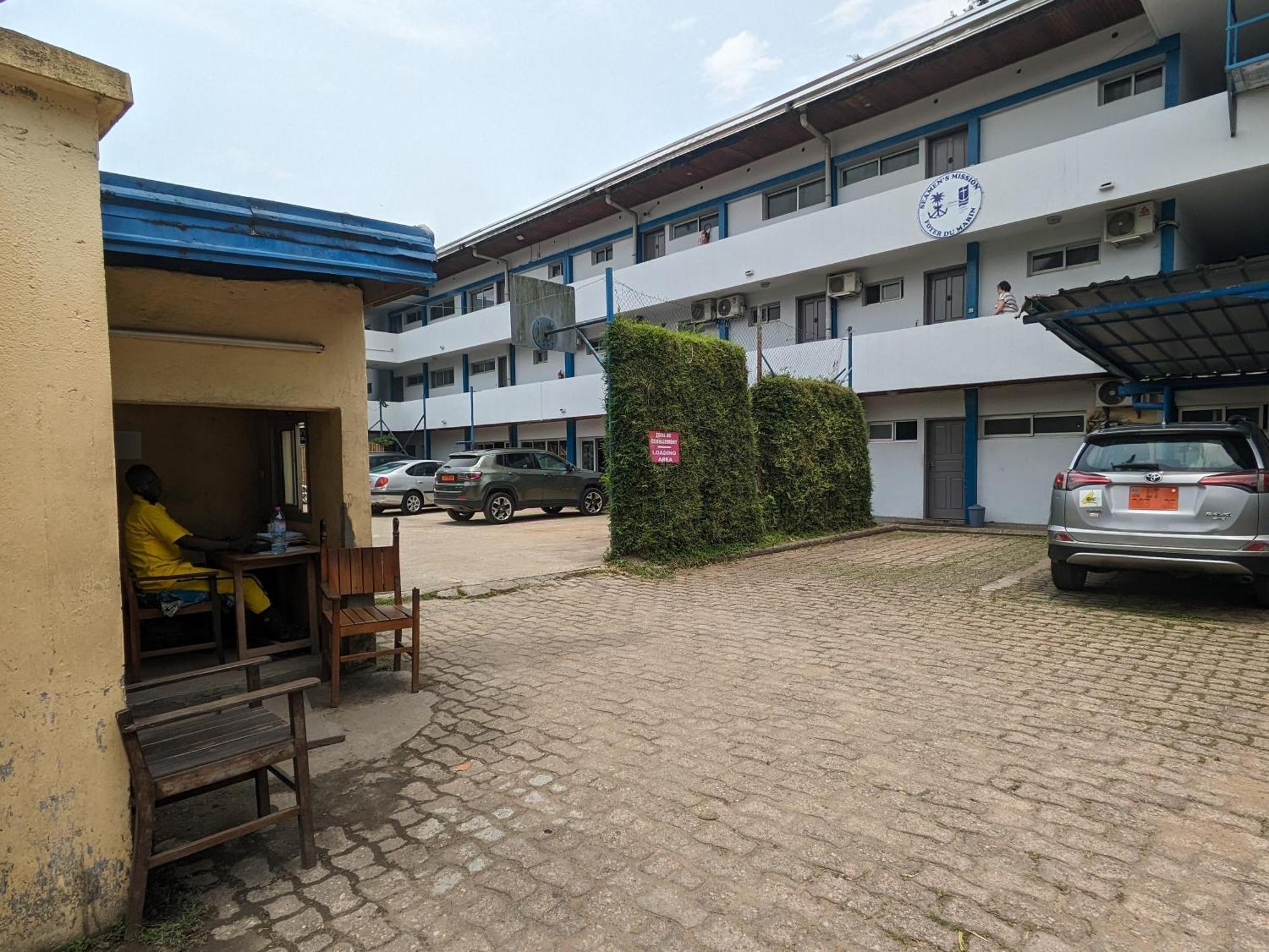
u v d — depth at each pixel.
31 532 2.25
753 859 2.72
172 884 2.68
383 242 4.13
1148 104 13.31
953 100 15.66
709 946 2.24
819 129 17.47
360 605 5.34
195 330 4.40
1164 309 8.34
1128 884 2.53
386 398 35.38
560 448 26.06
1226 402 12.63
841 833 2.89
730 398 11.12
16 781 2.23
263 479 6.09
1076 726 3.97
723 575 9.26
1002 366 13.95
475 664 5.34
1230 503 6.11
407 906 2.51
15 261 2.24
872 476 16.55
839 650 5.54
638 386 9.63
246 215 3.61
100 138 2.49
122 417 5.45
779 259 17.53
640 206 22.80
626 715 4.23
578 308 22.36
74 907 2.34
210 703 2.54
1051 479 14.66
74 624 2.34
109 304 4.12
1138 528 6.50
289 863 2.80
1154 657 5.25
